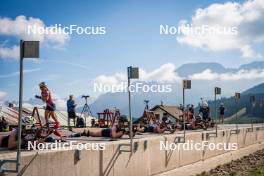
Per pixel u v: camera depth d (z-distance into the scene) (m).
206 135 24.62
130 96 14.90
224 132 28.36
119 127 19.45
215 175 24.05
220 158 27.39
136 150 16.34
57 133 15.45
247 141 34.94
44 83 15.21
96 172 13.90
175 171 19.97
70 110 22.80
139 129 24.05
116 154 15.02
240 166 28.62
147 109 26.03
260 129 40.06
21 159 10.79
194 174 22.47
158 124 24.94
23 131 13.52
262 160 32.12
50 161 11.83
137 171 16.47
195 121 30.66
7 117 25.61
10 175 10.42
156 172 18.12
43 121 21.08
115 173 14.98
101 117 25.67
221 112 42.22
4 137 14.41
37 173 11.32
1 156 10.95
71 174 12.69
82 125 26.03
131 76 14.54
